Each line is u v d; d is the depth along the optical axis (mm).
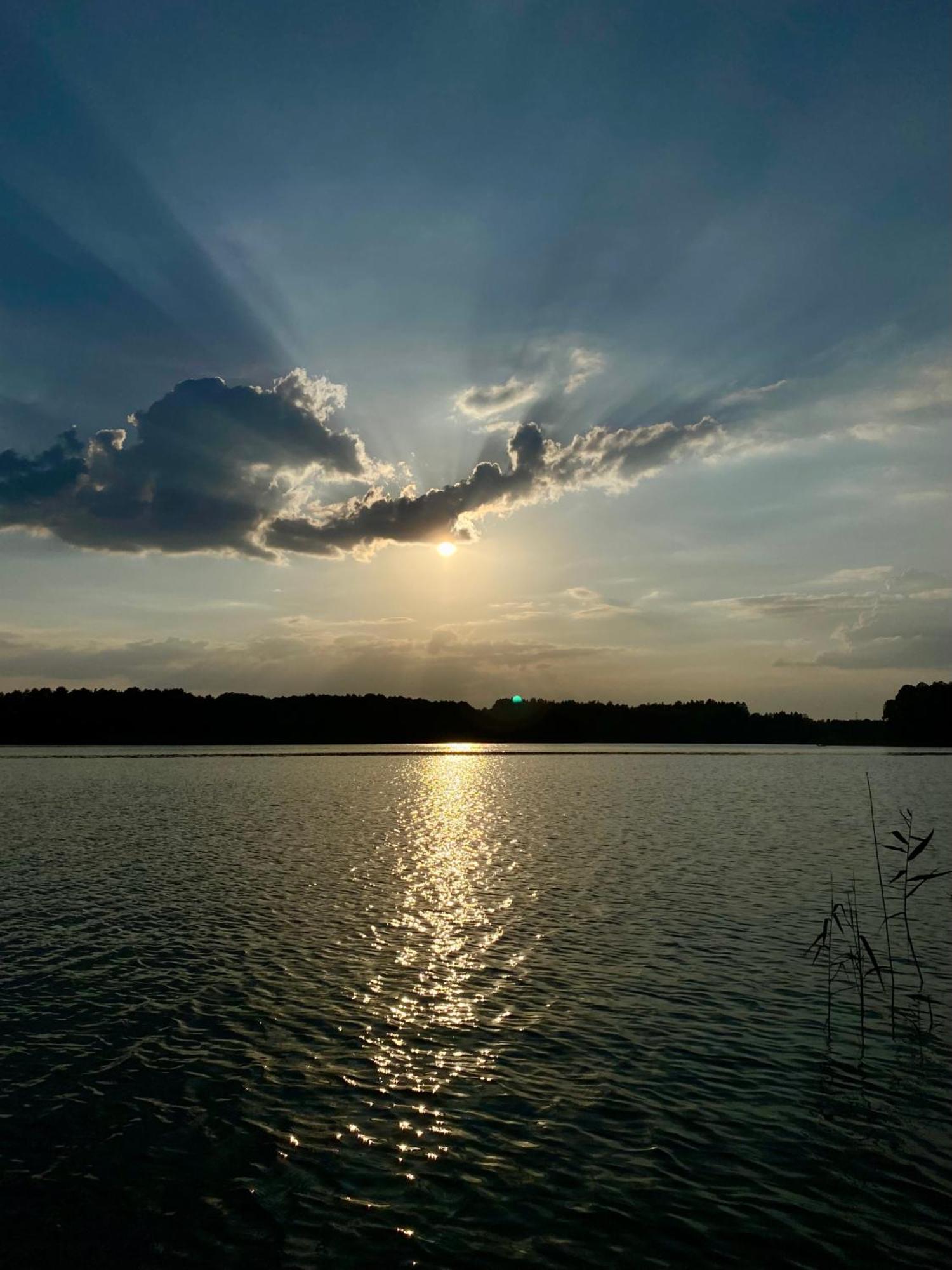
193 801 83188
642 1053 19844
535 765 165375
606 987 24562
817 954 26547
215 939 29766
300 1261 12781
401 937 30047
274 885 39656
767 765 160250
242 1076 18688
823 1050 20031
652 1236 13273
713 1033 21078
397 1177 14859
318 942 29422
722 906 35094
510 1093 17875
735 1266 12633
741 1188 14508
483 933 30703
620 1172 14992
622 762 174500
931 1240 13188
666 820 67875
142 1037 20781
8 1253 12922
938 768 144875
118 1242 13188
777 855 48594
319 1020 21922
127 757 180000
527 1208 14000
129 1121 16734
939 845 51750
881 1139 16031
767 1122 16672
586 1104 17391
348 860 47344
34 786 100812
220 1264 12742
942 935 30062
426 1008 22859
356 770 142625
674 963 26828
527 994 23984
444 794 94375
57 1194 14359
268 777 120375
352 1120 16812
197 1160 15406
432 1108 17250
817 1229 13414
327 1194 14391
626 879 41344
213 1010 22656
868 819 67438
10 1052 19891
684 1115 16953
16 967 26297
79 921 32344
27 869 43625
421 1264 12703
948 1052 19969
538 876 42281
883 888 38406
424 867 44969
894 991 24094
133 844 53312
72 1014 22312
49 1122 16688
